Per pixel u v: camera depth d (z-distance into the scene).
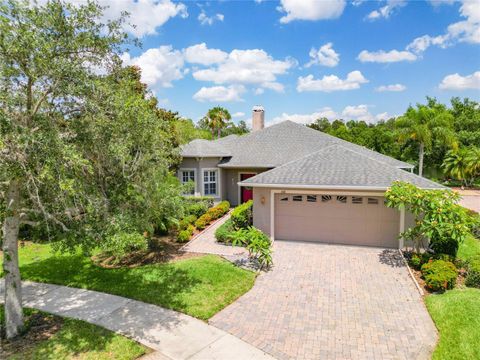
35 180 6.06
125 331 7.21
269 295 9.08
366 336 6.98
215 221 18.28
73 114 6.91
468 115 44.62
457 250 12.27
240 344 6.69
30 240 15.03
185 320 7.71
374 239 13.47
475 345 6.32
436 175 41.84
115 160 7.80
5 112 5.52
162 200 11.46
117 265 11.78
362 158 15.16
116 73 7.36
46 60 5.85
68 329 7.31
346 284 9.77
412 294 9.04
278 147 22.95
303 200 14.21
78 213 6.98
